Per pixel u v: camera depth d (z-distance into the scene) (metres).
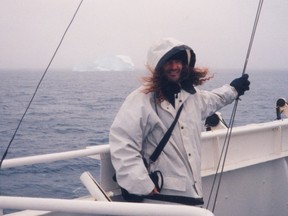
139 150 2.33
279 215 3.97
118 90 71.19
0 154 16.45
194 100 2.52
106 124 29.97
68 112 39.53
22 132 24.44
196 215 1.41
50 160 2.34
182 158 2.38
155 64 2.36
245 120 26.14
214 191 3.39
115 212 1.56
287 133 4.12
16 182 10.78
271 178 3.87
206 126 3.74
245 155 3.71
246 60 2.83
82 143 21.14
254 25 2.73
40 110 41.31
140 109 2.32
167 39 2.38
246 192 3.65
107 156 2.65
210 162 3.44
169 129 2.37
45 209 1.66
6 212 4.34
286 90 70.12
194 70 2.54
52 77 115.19
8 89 71.75
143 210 1.50
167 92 2.40
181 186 2.33
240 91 2.81
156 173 2.34
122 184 2.29
